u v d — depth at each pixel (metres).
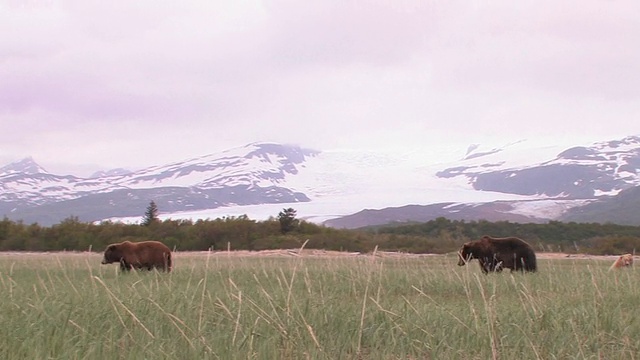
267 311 10.88
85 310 10.63
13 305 11.28
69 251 57.56
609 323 10.12
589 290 14.27
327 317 10.31
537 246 61.44
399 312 10.66
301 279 17.67
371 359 8.57
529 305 11.41
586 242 65.31
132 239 58.38
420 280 16.44
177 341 8.99
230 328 9.57
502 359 8.41
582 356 8.20
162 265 22.47
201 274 19.70
